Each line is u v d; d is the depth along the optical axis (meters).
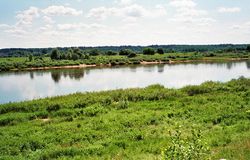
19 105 25.92
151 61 107.69
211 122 19.19
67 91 45.34
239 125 17.41
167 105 24.97
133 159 12.62
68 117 22.22
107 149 14.34
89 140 16.66
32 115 23.30
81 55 119.31
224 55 121.62
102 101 26.55
